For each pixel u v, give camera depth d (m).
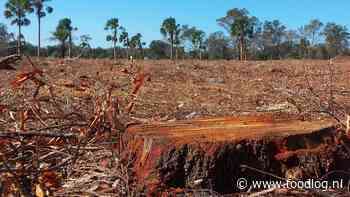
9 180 3.11
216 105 9.34
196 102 9.81
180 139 3.45
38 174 3.30
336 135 3.70
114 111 4.16
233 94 11.59
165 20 57.94
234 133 3.59
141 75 4.90
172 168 3.38
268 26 68.31
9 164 3.36
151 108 8.27
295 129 3.71
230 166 3.38
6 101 6.54
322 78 17.61
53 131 4.57
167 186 3.38
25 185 3.20
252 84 15.05
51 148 3.77
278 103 9.19
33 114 4.60
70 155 3.65
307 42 63.25
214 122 4.14
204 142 3.37
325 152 3.50
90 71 16.41
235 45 69.38
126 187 3.37
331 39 61.22
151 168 3.43
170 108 8.51
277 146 3.47
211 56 70.38
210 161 3.34
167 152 3.39
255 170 3.38
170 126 4.00
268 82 15.94
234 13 62.66
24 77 4.18
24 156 3.43
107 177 3.57
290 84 14.76
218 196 3.22
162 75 17.77
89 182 3.56
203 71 20.50
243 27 61.84
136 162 3.62
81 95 6.95
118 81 12.05
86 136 3.85
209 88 13.30
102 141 4.09
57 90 8.49
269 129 3.73
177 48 62.09
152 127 3.97
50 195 3.27
